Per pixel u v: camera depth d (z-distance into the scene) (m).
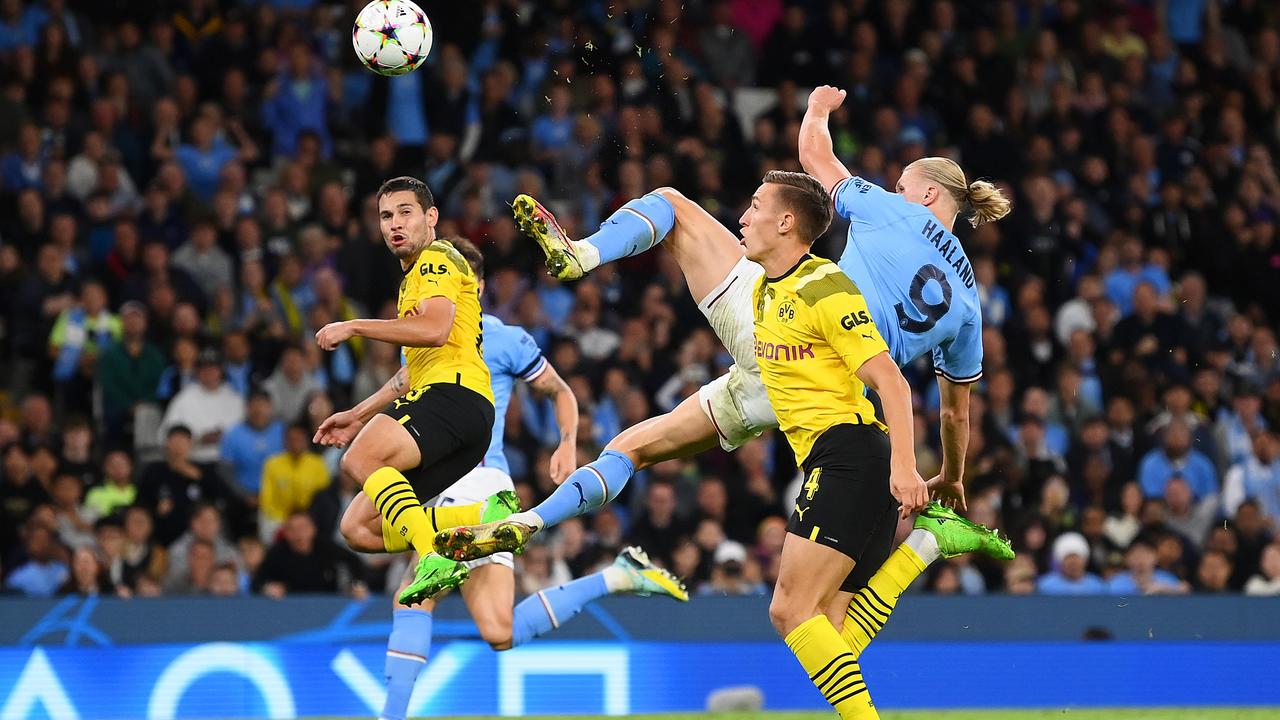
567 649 30.11
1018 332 44.28
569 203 46.28
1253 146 52.97
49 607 28.89
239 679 29.11
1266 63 56.50
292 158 46.84
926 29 52.62
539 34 49.00
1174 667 31.91
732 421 20.45
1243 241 49.53
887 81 50.94
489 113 46.94
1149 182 50.56
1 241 41.72
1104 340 44.59
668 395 40.72
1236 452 41.91
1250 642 32.38
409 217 19.72
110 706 28.48
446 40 48.91
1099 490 39.31
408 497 18.67
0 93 43.81
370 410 21.05
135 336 39.12
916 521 19.91
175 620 29.22
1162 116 53.12
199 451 37.50
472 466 19.98
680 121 47.62
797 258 18.33
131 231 41.47
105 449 38.44
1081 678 31.55
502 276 42.19
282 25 48.56
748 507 37.53
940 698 31.08
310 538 33.94
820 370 18.20
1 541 34.62
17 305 40.19
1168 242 49.47
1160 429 40.62
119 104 44.91
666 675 30.42
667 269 43.44
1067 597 32.12
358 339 40.81
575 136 47.00
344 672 29.42
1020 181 47.56
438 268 19.31
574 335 42.03
